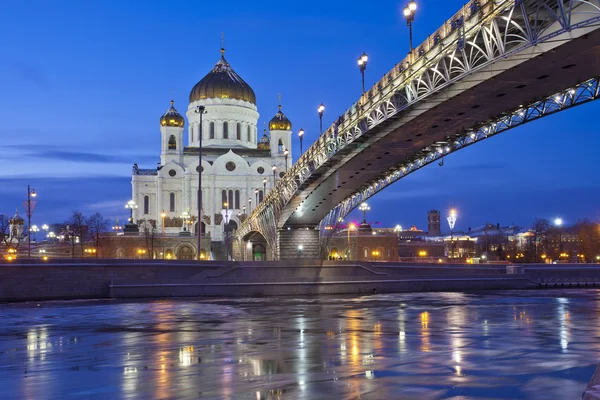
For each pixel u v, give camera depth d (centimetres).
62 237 18362
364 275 8375
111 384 2088
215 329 3791
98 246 14912
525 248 18288
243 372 2267
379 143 6038
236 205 18675
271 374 2211
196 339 3319
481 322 4025
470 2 3825
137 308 5553
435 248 18912
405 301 6103
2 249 14950
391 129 5528
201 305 5853
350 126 6034
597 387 1515
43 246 15838
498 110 4934
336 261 8412
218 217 18462
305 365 2403
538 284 8331
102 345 3136
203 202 18438
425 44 4419
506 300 6103
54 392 1978
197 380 2123
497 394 1808
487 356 2572
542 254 16800
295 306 5616
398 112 5009
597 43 3409
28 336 3550
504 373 2155
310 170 7656
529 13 3475
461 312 4803
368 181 8194
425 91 4681
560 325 3819
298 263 8275
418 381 2023
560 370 2212
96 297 7238
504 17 3509
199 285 7256
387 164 7112
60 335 3584
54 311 5291
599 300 6047
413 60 4616
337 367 2339
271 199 10150
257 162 18875
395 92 4972
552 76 4072
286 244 10450
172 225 18238
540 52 3569
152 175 18988
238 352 2806
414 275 8088
